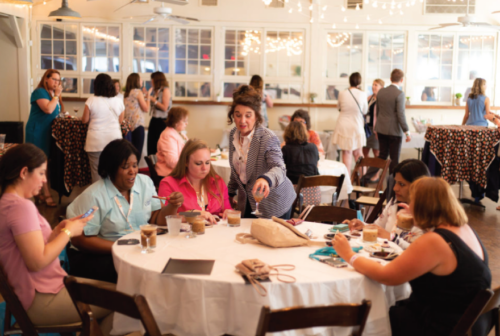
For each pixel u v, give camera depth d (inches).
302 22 351.3
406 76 357.4
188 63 354.3
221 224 106.2
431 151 243.9
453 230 75.2
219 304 72.8
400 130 276.1
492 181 242.2
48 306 84.5
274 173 104.9
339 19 351.9
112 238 105.6
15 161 81.7
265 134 111.8
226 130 342.3
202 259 82.2
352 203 199.5
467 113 286.0
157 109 283.3
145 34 349.1
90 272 102.0
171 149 183.3
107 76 218.7
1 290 79.7
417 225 78.1
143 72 352.8
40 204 234.8
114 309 65.7
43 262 81.1
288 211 117.8
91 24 345.1
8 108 337.4
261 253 86.2
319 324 61.0
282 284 72.2
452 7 351.6
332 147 330.0
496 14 351.6
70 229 85.9
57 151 231.1
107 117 219.8
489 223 214.5
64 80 349.4
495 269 156.6
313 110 359.9
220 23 349.1
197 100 357.1
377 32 354.6
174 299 74.8
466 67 358.9
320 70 356.8
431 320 76.2
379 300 77.4
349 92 289.6
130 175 103.4
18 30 325.1
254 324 71.5
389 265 75.2
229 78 356.5
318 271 77.7
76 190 267.1
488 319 78.3
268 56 355.6
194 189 115.4
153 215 111.5
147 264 79.5
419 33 355.3
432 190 76.1
